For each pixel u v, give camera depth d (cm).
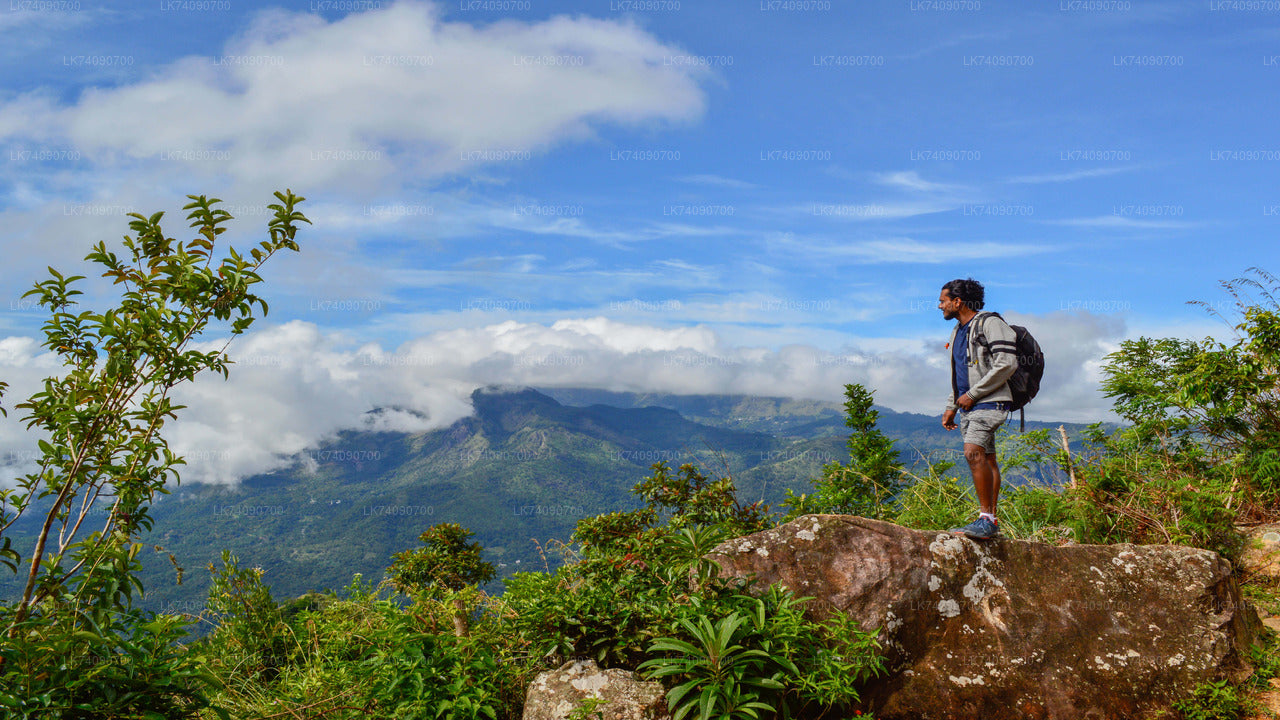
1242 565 594
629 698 355
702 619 367
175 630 332
